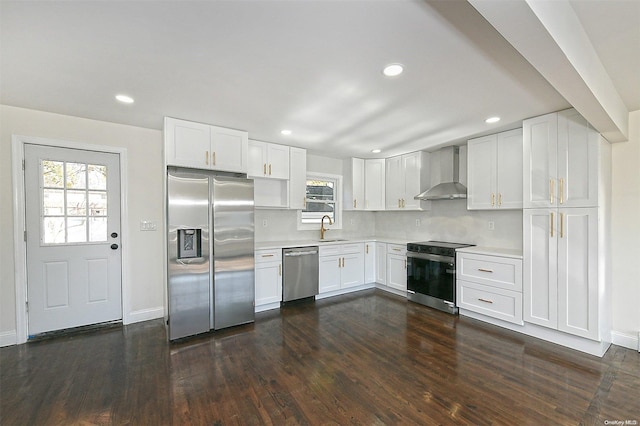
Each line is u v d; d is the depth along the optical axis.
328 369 2.31
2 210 2.70
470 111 2.71
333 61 1.85
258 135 3.57
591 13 1.45
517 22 1.14
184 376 2.21
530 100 2.46
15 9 1.35
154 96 2.40
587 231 2.54
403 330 3.10
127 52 1.75
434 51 1.73
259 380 2.16
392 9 1.37
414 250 4.06
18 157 2.73
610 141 2.72
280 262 3.84
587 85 1.65
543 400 1.92
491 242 3.81
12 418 1.76
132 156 3.27
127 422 1.73
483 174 3.53
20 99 2.50
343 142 3.91
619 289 2.73
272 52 1.75
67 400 1.92
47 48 1.70
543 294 2.80
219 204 3.14
